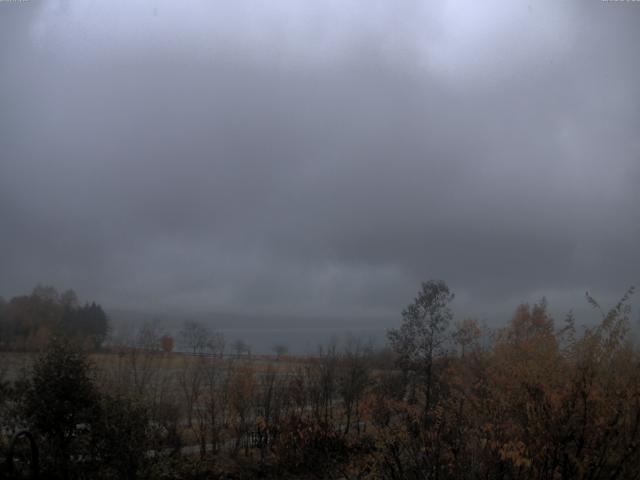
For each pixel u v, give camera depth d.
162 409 15.55
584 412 7.37
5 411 9.59
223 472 13.87
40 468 8.95
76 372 9.91
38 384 9.65
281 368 20.41
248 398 17.06
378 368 19.64
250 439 17.09
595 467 7.24
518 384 8.41
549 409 7.74
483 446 7.79
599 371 7.83
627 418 7.50
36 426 9.38
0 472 8.20
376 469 9.22
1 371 10.97
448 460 8.06
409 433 9.29
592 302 8.40
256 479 14.03
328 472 12.80
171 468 12.52
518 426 8.01
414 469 8.46
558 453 7.49
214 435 15.89
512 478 7.68
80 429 9.82
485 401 8.91
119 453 9.66
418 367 15.52
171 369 19.67
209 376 18.55
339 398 19.58
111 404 9.98
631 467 7.39
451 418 8.95
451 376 12.41
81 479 9.35
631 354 8.03
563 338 8.95
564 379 8.04
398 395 15.02
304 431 14.88
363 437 14.26
